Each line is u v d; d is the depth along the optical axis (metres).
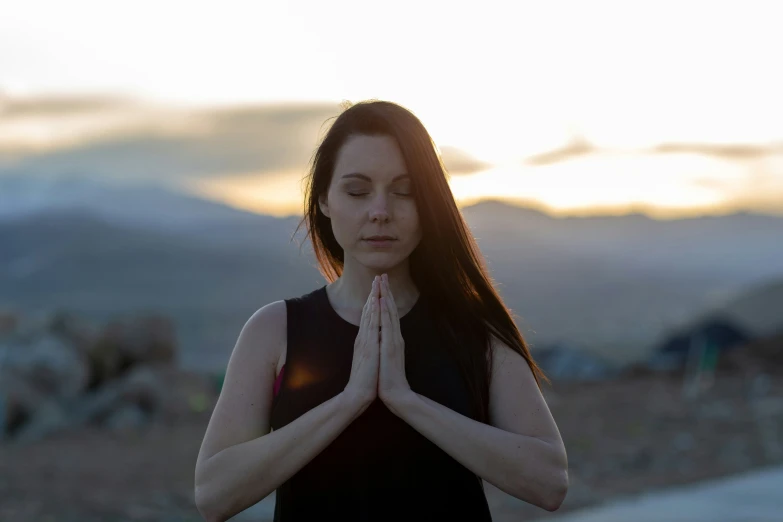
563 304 151.25
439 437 2.29
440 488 2.39
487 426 2.32
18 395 14.41
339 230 2.43
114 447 12.71
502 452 2.29
